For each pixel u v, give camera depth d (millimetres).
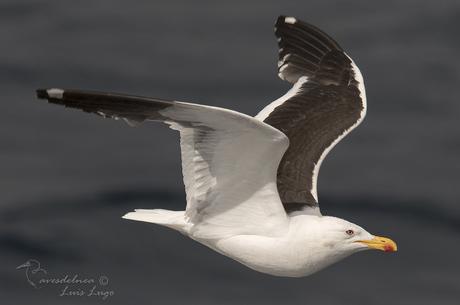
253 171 10367
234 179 10461
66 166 20656
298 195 11422
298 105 12523
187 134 10094
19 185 19891
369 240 10750
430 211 19156
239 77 24922
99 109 9547
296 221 10805
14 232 18328
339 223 10773
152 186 19859
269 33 27438
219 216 10781
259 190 10555
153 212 11156
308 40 13023
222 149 10172
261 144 10062
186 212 10766
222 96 23984
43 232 18359
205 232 10875
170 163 20766
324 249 10742
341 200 19500
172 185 19922
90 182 20000
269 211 10688
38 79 24719
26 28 27750
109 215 18922
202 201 10641
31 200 19312
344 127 12211
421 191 19766
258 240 10719
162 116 9797
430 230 18641
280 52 12977
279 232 10703
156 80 24844
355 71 12828
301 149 11953
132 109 9625
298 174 11664
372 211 19188
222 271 17516
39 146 21484
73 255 17844
